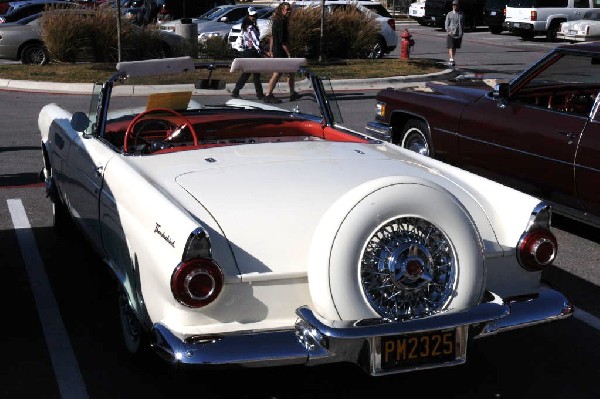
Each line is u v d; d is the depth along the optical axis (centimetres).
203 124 516
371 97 1537
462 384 412
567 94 673
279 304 340
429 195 333
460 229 338
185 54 1886
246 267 336
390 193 328
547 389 408
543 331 477
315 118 543
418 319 330
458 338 341
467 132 708
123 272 410
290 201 369
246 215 357
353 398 395
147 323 367
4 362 425
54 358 430
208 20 2327
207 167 412
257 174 398
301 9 2014
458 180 418
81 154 494
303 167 411
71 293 521
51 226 669
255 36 1589
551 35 2889
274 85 534
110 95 486
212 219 354
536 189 654
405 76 1762
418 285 332
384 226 327
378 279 328
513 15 2950
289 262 341
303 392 399
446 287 338
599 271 585
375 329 322
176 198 372
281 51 1516
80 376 411
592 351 452
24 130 1134
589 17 2902
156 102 503
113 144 493
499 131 673
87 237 503
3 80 1627
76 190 515
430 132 752
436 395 401
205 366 320
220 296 331
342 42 2042
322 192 378
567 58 655
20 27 1856
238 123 525
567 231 687
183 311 332
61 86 1580
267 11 2267
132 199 383
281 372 418
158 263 337
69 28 1814
